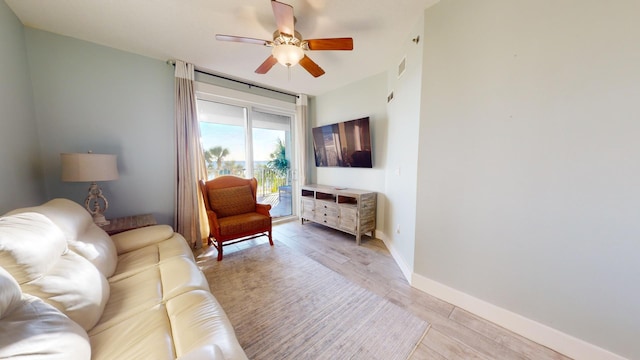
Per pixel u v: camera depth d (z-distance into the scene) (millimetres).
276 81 3484
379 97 3189
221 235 2572
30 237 934
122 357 863
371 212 3223
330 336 1472
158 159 2736
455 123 1689
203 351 718
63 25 1997
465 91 1626
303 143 4168
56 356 668
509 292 1525
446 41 1700
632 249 1135
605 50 1135
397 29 2102
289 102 4109
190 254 1866
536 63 1330
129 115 2521
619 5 1091
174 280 1391
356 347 1385
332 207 3436
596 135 1183
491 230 1573
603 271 1211
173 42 2314
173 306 1160
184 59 2701
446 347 1384
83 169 1933
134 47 2406
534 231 1405
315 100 4289
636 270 1132
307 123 4273
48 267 956
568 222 1291
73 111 2215
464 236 1703
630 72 1087
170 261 1643
